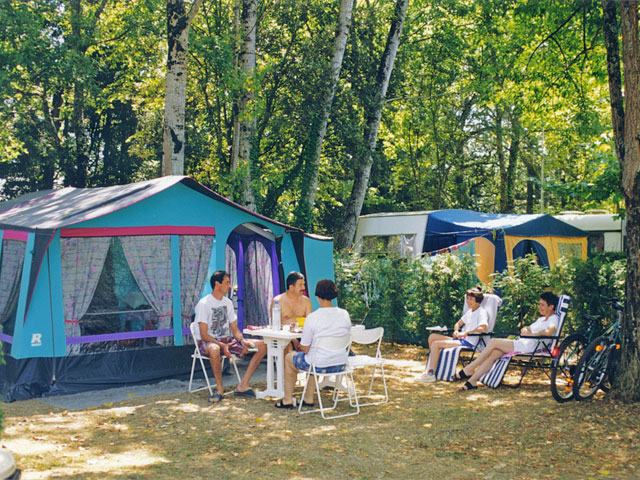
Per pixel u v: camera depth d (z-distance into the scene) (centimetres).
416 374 850
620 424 558
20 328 705
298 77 1816
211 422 595
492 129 2572
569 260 929
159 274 807
